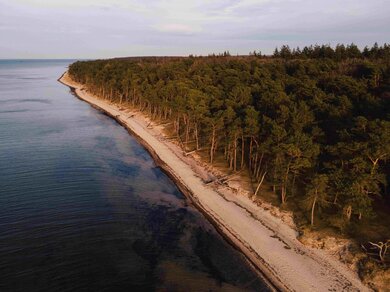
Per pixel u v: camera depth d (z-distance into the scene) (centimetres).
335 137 7225
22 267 4809
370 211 5491
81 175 8238
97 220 6212
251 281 4834
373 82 9838
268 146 6906
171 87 12500
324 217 5997
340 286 4662
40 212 6347
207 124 8831
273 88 9956
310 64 13200
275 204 6625
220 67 15850
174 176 8438
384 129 5853
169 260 5212
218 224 6275
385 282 4581
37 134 11731
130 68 19575
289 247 5506
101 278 4706
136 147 10812
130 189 7688
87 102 19288
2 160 8944
